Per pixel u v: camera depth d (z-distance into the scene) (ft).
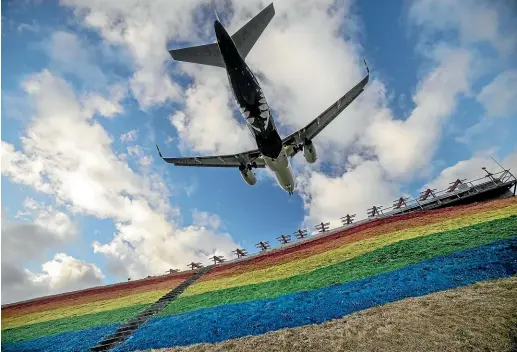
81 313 79.61
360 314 40.16
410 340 31.22
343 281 55.26
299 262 79.15
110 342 53.78
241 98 55.11
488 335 29.35
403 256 58.18
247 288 69.72
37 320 79.92
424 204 92.58
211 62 62.03
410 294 42.04
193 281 93.66
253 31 60.80
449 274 44.55
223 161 75.77
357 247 74.02
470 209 75.97
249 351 37.47
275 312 48.73
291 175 75.15
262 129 60.54
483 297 35.96
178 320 57.26
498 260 44.19
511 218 59.93
